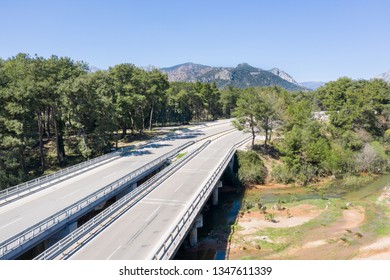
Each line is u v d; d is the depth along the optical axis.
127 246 22.22
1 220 26.59
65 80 49.16
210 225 35.91
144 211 28.95
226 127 91.44
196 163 48.78
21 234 22.25
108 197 33.69
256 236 32.34
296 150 54.34
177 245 22.42
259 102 59.38
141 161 50.34
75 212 27.92
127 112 68.00
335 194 46.50
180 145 63.50
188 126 95.88
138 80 69.38
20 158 45.34
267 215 37.34
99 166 47.09
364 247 29.69
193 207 28.33
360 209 39.44
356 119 71.69
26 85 44.31
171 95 95.06
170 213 28.42
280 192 48.25
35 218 26.97
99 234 24.22
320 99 113.38
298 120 62.03
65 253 21.19
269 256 28.44
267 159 58.09
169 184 37.53
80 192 34.31
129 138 73.19
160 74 80.44
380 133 76.12
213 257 28.50
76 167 43.19
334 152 58.34
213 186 36.28
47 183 37.38
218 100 119.94
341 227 34.12
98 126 52.97
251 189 49.97
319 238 31.66
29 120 46.47
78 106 47.84
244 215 38.22
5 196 31.23
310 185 51.28
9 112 43.34
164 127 95.38
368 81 105.25
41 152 49.81
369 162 56.97
